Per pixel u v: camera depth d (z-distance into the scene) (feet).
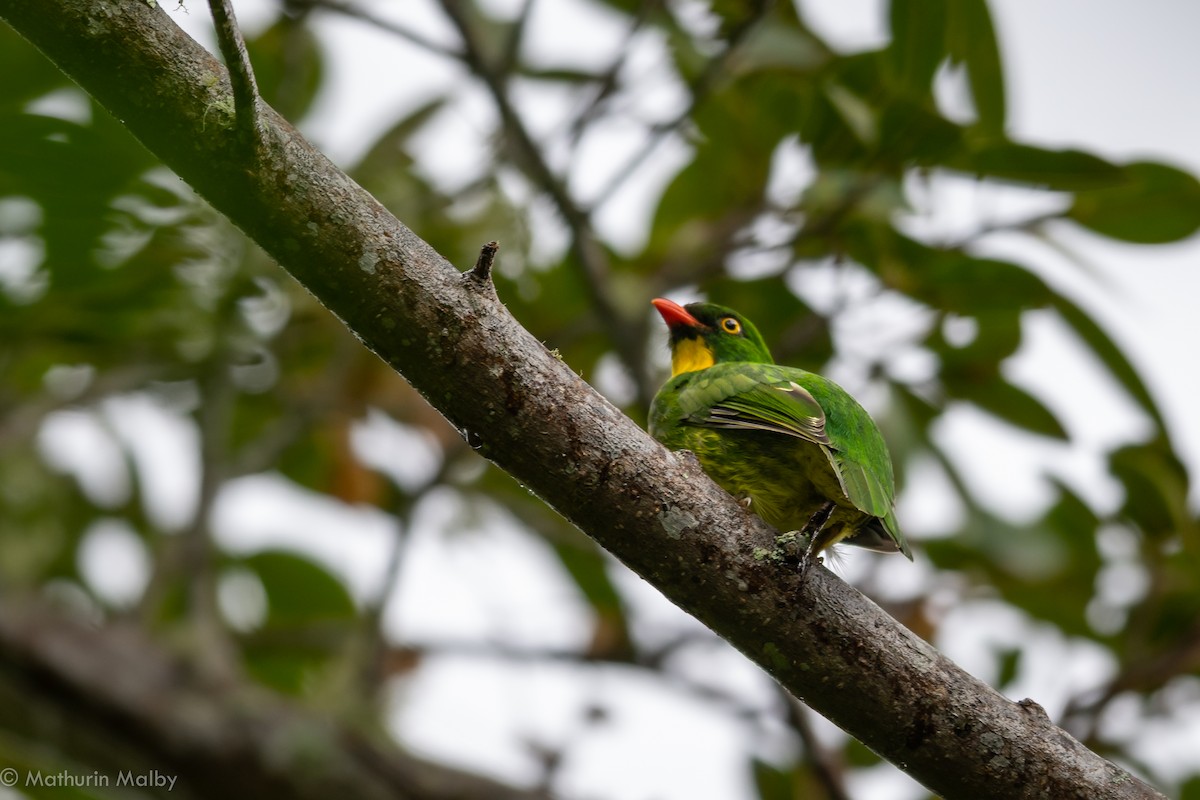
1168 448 39.06
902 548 26.73
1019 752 20.88
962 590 41.75
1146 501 40.75
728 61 36.78
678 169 41.83
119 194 32.63
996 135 35.40
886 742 20.98
